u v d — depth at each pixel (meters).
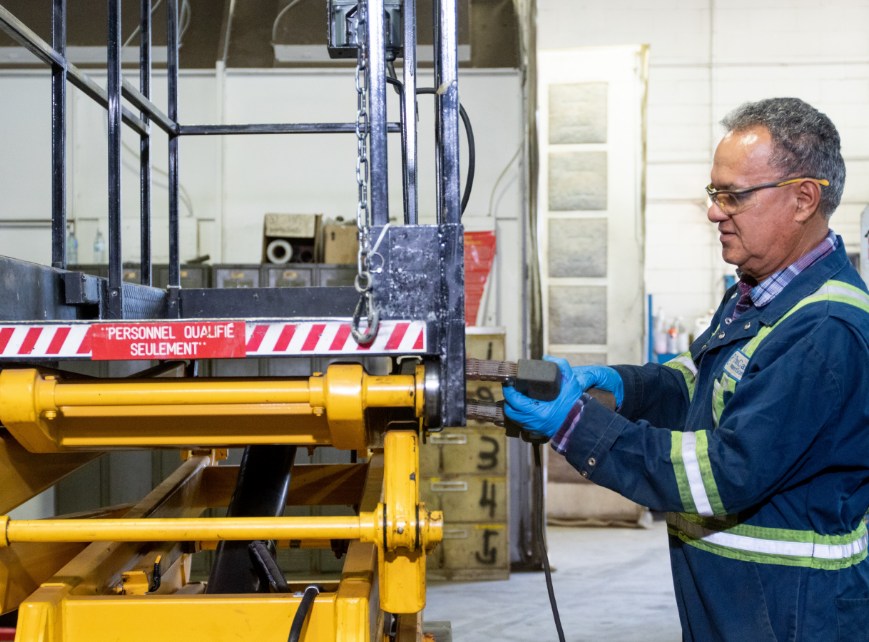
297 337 1.34
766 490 1.44
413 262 1.36
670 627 3.99
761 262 1.60
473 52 5.09
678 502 1.44
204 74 5.06
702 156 7.35
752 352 1.57
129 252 5.01
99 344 1.34
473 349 4.63
